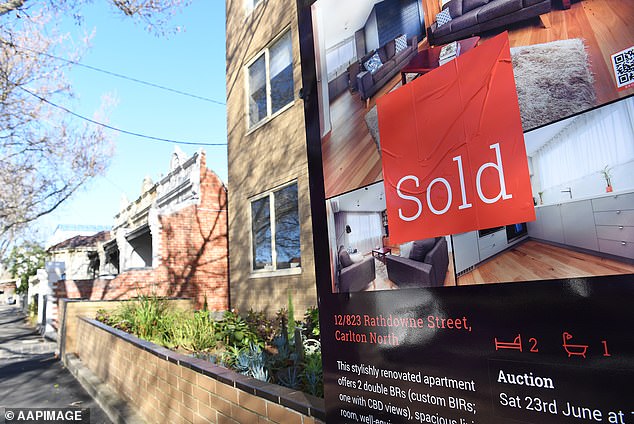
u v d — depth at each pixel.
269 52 9.85
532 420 1.34
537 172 1.40
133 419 4.99
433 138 1.74
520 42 1.48
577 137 1.32
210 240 14.36
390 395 1.81
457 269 1.61
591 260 1.26
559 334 1.30
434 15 1.76
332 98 2.26
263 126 9.77
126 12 9.40
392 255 1.87
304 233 8.16
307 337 5.75
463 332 1.56
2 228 20.02
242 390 3.08
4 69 11.68
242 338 6.40
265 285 9.27
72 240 29.14
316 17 2.39
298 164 8.49
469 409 1.52
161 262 13.45
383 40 1.98
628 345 1.16
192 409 3.83
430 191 1.74
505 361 1.43
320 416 2.33
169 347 6.52
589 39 1.32
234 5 11.40
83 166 17.94
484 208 1.54
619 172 1.22
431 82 1.77
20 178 18.28
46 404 6.30
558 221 1.34
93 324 8.13
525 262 1.41
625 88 1.24
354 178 2.09
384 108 1.96
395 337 1.82
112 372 6.57
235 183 10.82
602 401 1.20
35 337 15.91
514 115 1.48
